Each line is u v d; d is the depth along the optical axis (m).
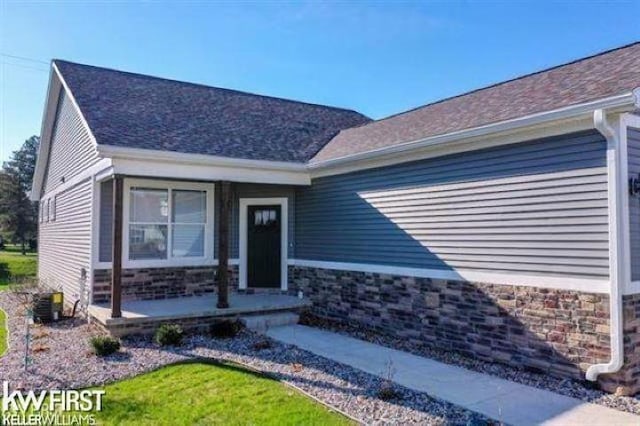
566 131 6.20
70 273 12.16
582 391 5.80
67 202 13.02
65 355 7.35
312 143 12.12
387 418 4.90
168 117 11.03
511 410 5.19
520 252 6.74
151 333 8.60
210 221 11.26
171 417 4.90
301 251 11.30
